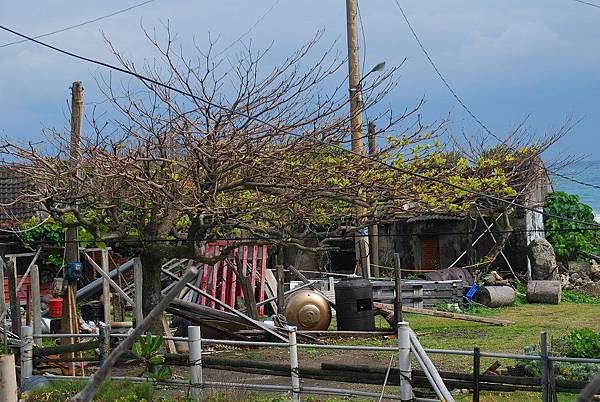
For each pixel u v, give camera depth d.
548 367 11.34
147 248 17.03
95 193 15.98
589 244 34.69
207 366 14.07
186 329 19.89
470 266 29.11
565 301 28.98
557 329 22.19
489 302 27.06
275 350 19.50
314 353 19.05
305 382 15.39
